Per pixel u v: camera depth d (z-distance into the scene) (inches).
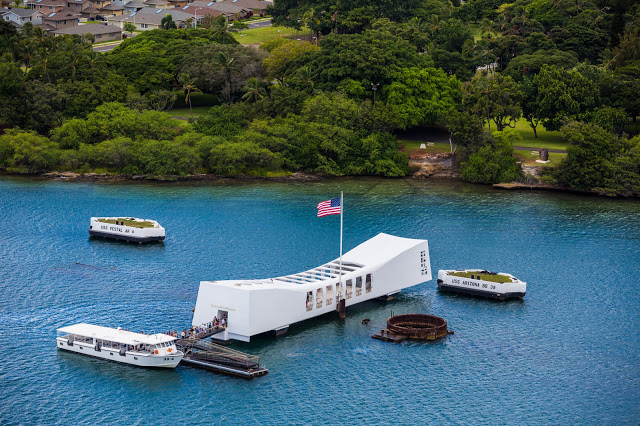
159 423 5920.3
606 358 6973.4
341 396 6314.0
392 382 6530.5
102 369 6628.9
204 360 6707.7
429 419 6043.3
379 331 7386.8
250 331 6948.8
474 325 7559.1
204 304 7135.8
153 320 7460.6
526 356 6983.3
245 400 6230.3
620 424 6008.9
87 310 7667.3
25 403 6122.1
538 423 6023.6
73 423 5895.7
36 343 7022.6
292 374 6599.4
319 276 7849.4
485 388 6471.5
